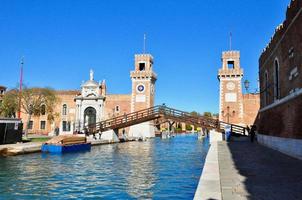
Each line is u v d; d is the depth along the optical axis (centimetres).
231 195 900
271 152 2281
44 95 6412
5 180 1812
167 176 1980
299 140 1819
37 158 2864
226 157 1923
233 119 7175
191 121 5006
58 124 8106
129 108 8281
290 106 2031
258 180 1134
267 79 3023
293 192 940
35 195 1467
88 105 7988
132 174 2061
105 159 2933
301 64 1830
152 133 8825
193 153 3631
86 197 1437
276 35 2534
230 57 7475
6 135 3500
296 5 1903
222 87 7319
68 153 3391
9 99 6128
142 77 8338
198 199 852
